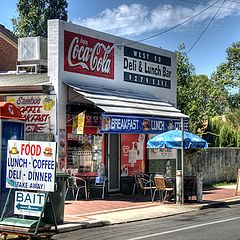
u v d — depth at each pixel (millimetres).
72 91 17750
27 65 19406
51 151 10891
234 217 14859
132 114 18281
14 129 12328
